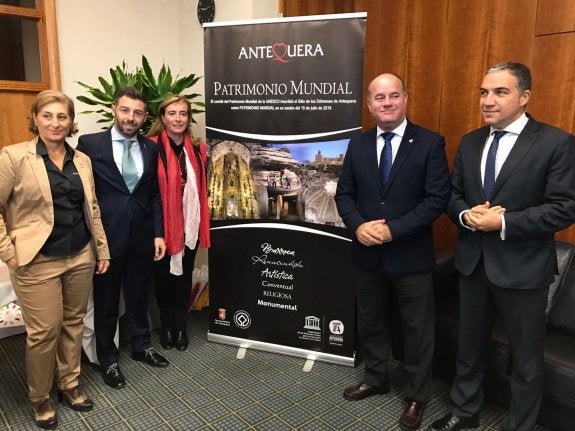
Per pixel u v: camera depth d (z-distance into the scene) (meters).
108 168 2.33
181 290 2.87
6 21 3.22
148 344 2.76
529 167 1.77
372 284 2.21
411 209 2.05
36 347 2.02
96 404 2.32
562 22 2.44
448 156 2.96
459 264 2.00
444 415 2.23
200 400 2.36
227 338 2.94
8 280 2.36
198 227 2.78
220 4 3.50
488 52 2.72
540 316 1.86
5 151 1.88
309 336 2.76
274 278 2.77
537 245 1.81
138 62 3.80
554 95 2.51
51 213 1.93
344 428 2.15
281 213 2.68
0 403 2.31
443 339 2.39
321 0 3.30
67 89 3.49
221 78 2.65
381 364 2.36
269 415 2.24
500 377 2.21
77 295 2.15
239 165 2.71
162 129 2.67
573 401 1.95
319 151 2.54
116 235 2.37
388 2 3.09
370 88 2.02
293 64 2.50
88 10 3.51
